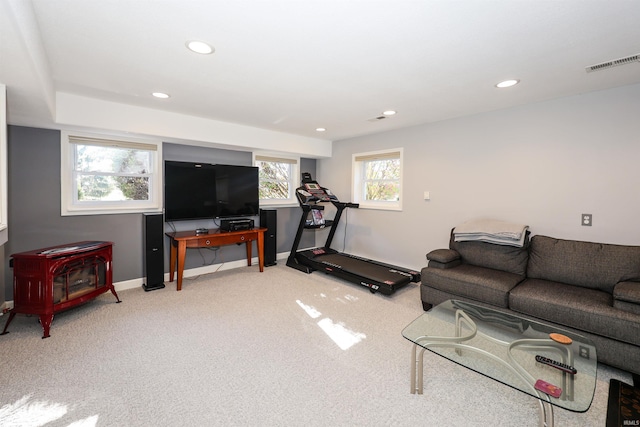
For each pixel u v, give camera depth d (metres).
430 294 2.96
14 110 2.42
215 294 3.46
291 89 2.70
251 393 1.80
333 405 1.71
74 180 3.30
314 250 4.89
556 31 1.71
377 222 4.70
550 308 2.18
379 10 1.52
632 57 2.03
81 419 1.58
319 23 1.64
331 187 5.47
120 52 2.00
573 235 2.85
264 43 1.87
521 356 1.67
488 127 3.38
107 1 1.45
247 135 4.18
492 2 1.45
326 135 4.85
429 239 4.00
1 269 2.83
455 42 1.85
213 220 4.37
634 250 2.31
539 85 2.55
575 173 2.81
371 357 2.20
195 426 1.55
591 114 2.71
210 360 2.13
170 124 3.48
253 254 4.92
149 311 2.95
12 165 2.91
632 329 1.85
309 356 2.20
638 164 2.49
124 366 2.04
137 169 3.72
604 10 1.51
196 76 2.41
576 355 1.66
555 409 1.71
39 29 1.70
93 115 2.98
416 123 3.97
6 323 2.56
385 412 1.67
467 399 1.78
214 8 1.51
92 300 3.21
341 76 2.40
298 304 3.18
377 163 4.86
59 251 2.61
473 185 3.53
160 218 3.58
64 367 2.02
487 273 2.80
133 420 1.58
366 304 3.20
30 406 1.66
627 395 1.67
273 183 5.23
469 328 2.00
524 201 3.14
